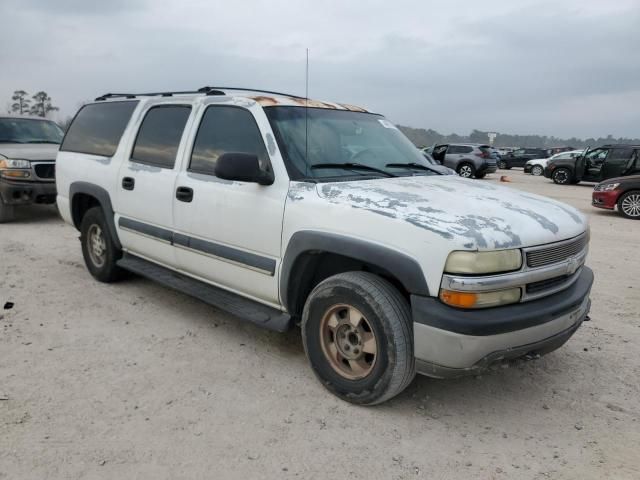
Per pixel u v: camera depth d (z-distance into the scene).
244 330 4.55
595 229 10.67
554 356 4.20
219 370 3.81
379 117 4.83
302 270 3.54
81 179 5.57
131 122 5.11
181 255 4.45
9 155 8.95
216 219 4.00
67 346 4.16
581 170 20.84
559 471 2.79
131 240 5.05
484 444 3.02
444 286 2.82
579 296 3.30
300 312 3.77
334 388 3.43
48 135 10.67
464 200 3.31
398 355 3.06
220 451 2.88
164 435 3.01
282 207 3.54
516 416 3.32
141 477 2.66
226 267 4.03
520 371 3.93
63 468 2.71
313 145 3.83
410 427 3.16
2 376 3.64
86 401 3.34
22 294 5.34
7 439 2.92
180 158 4.41
